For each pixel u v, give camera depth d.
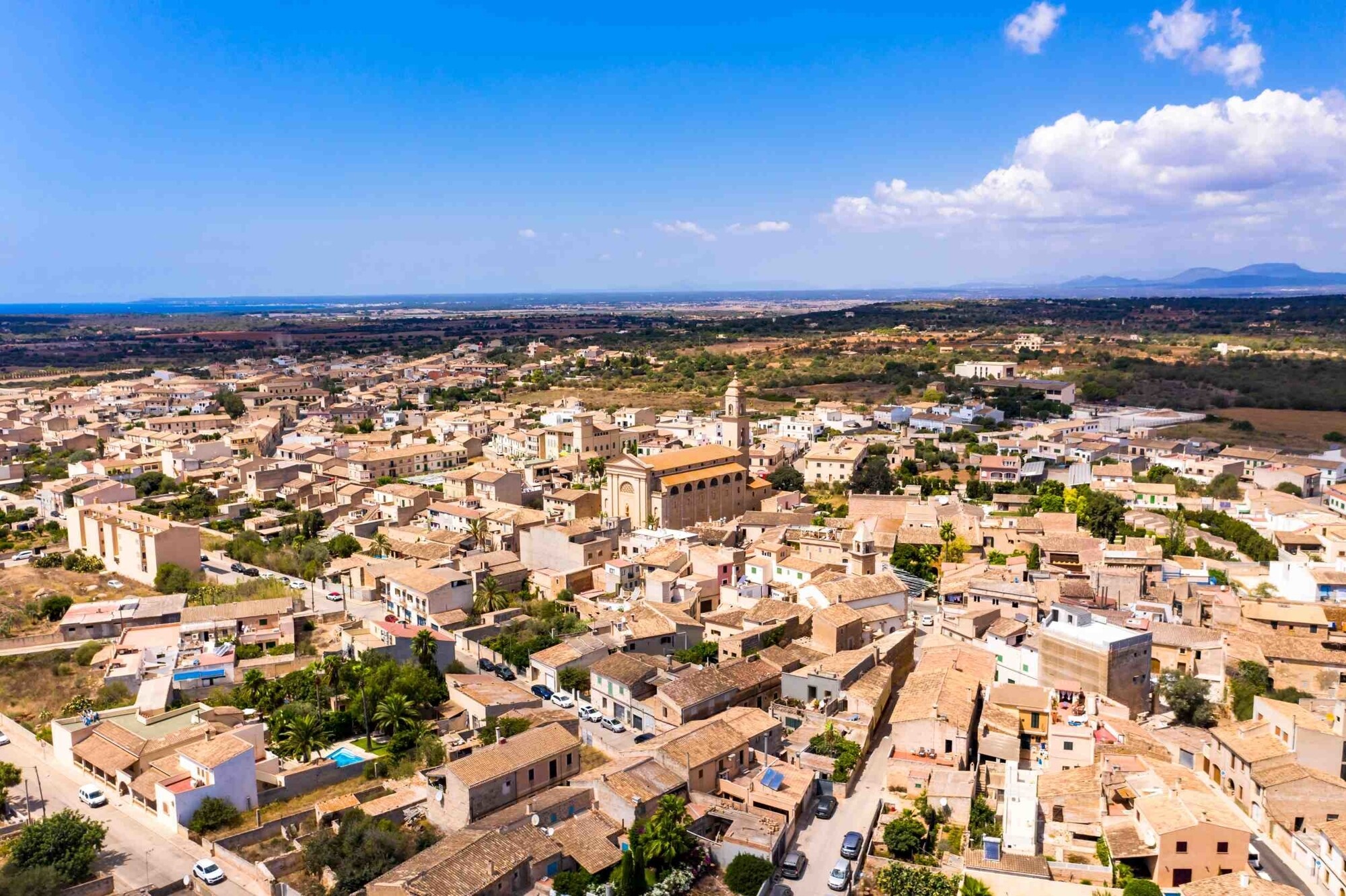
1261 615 162.50
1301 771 113.06
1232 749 118.94
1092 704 129.88
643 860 99.50
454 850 97.25
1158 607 161.88
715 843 103.81
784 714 133.50
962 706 125.94
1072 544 196.12
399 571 186.62
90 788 118.19
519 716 130.62
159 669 146.50
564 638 161.88
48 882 96.38
